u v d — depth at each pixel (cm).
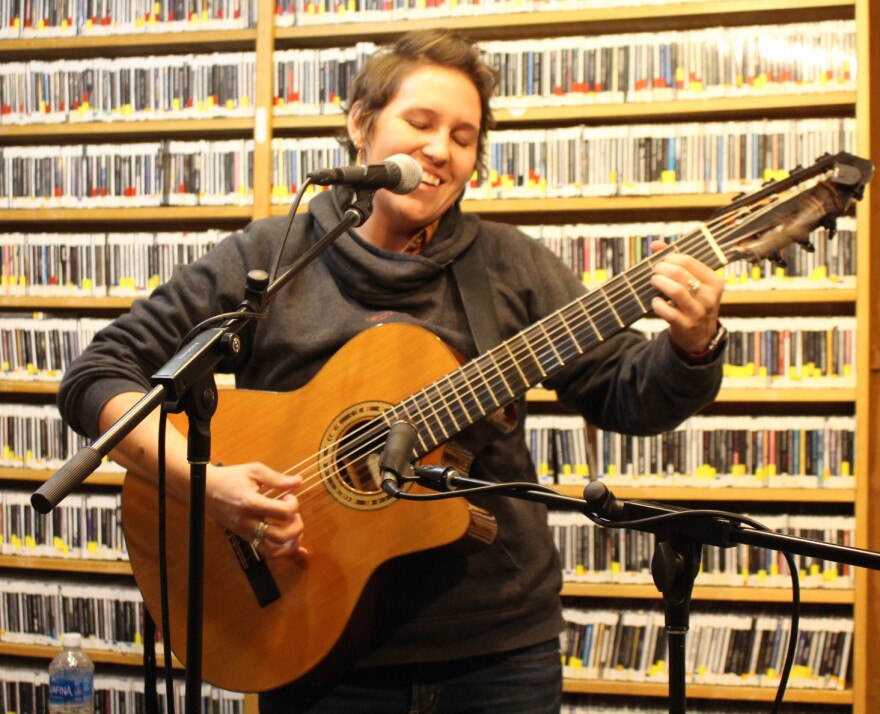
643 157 254
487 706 137
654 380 131
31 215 286
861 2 242
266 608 143
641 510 89
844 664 238
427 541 134
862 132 240
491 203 260
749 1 248
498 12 261
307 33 270
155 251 280
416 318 148
